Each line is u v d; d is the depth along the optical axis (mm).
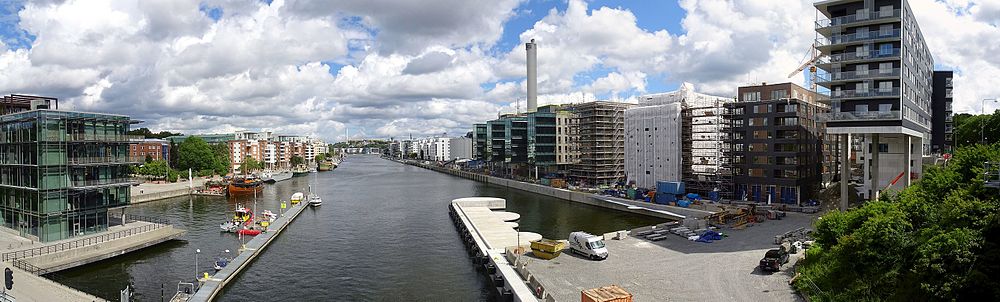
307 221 120125
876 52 92250
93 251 76188
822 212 106938
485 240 85688
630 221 117688
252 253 81062
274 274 73125
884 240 46062
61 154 79125
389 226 113438
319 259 81938
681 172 148125
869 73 92812
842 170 99125
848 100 95438
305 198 153750
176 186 181250
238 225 103812
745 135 128375
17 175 82750
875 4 92500
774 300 49500
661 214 121688
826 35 101625
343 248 90125
